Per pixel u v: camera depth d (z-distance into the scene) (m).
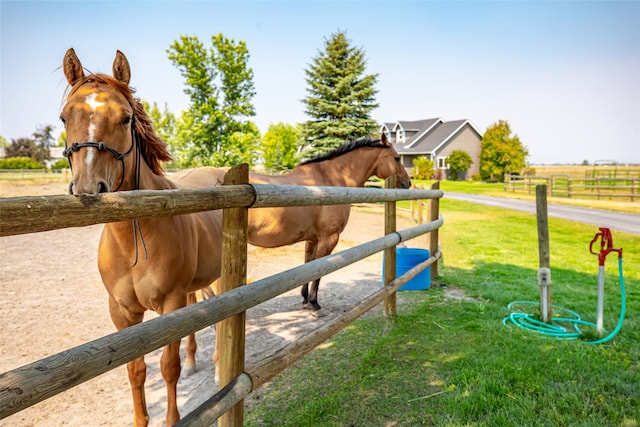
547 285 4.23
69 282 5.84
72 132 1.75
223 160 18.80
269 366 2.10
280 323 4.42
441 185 31.78
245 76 19.17
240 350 1.94
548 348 3.48
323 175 4.88
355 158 5.10
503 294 5.17
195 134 18.83
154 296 2.22
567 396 2.67
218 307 1.66
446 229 11.31
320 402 2.66
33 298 5.05
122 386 3.10
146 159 2.32
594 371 3.05
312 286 4.69
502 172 36.78
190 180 3.27
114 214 1.23
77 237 9.99
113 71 2.13
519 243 9.20
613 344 3.62
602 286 3.81
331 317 4.63
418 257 5.38
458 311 4.54
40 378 1.01
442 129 43.50
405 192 4.22
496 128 37.72
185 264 2.34
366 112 21.11
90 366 1.12
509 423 2.41
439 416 2.52
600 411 2.54
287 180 4.51
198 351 3.79
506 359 3.25
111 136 1.81
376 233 11.09
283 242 4.30
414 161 38.16
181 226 2.31
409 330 3.96
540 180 29.91
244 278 1.94
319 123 20.91
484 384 2.83
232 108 19.00
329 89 20.81
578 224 11.72
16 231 0.99
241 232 1.90
